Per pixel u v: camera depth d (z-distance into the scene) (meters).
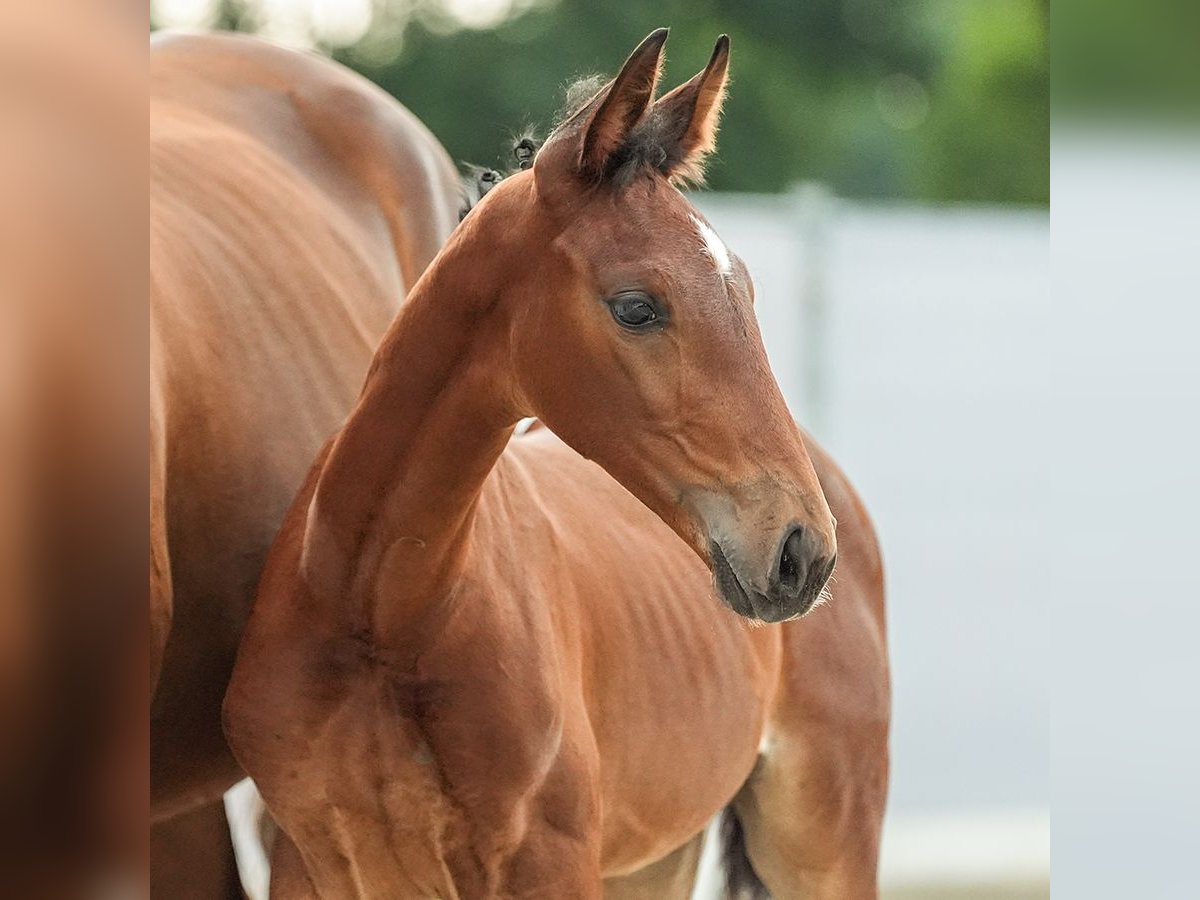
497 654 4.93
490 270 4.56
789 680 7.19
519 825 5.00
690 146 4.57
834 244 13.65
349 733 4.90
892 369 13.77
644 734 5.93
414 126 6.95
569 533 5.90
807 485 4.13
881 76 29.58
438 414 4.68
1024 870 11.94
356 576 4.80
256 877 6.78
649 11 27.44
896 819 13.55
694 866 7.39
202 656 5.16
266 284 5.49
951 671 13.91
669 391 4.22
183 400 4.91
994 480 13.94
